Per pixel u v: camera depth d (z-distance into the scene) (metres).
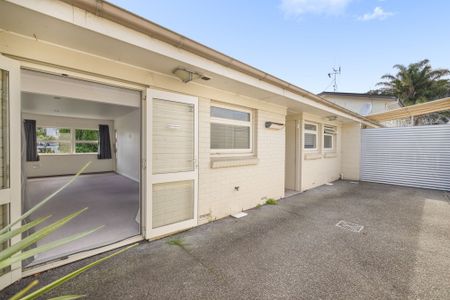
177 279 2.08
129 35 2.00
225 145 4.09
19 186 1.99
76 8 1.70
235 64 2.90
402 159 6.96
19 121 1.98
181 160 3.19
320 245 2.81
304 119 6.02
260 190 4.64
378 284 2.02
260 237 3.04
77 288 1.93
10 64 1.89
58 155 8.46
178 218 3.20
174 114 3.09
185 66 2.62
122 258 2.45
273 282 2.05
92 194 5.48
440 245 2.82
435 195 5.66
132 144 7.78
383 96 12.09
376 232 3.24
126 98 3.59
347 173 8.12
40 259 2.28
